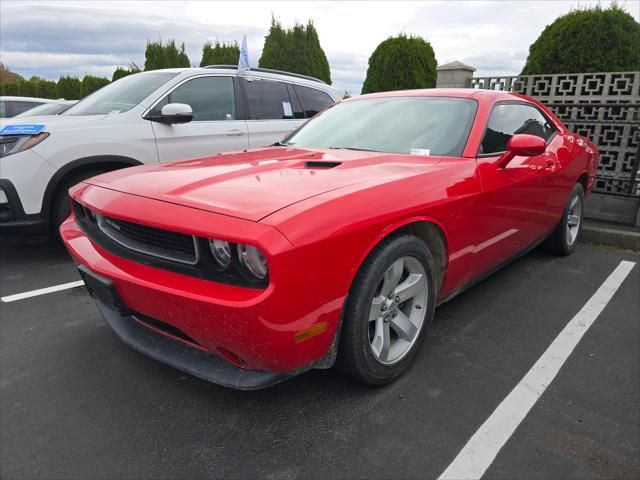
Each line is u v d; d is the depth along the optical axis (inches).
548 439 77.3
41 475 70.3
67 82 890.7
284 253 65.4
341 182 84.9
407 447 75.4
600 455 73.9
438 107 124.3
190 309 70.2
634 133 217.6
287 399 87.6
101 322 120.6
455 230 99.5
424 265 93.3
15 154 150.7
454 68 292.2
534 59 272.2
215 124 200.2
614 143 230.7
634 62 247.0
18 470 71.2
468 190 101.6
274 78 229.8
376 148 118.5
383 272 82.0
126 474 70.4
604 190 219.5
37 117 173.5
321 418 82.4
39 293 139.3
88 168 168.7
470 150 110.7
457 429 79.6
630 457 73.5
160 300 73.6
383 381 89.8
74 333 114.3
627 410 85.2
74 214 106.1
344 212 74.7
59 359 102.3
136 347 87.5
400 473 70.2
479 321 119.7
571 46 254.5
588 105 212.2
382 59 441.1
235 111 209.9
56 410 85.2
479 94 126.3
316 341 73.6
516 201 122.6
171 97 189.6
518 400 87.6
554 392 90.3
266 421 81.8
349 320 79.7
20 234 157.5
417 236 98.7
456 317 121.8
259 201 73.9
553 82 247.1
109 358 102.8
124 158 172.7
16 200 151.3
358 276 79.5
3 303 132.0
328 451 74.7
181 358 82.2
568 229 172.1
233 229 67.4
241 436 78.2
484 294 137.3
